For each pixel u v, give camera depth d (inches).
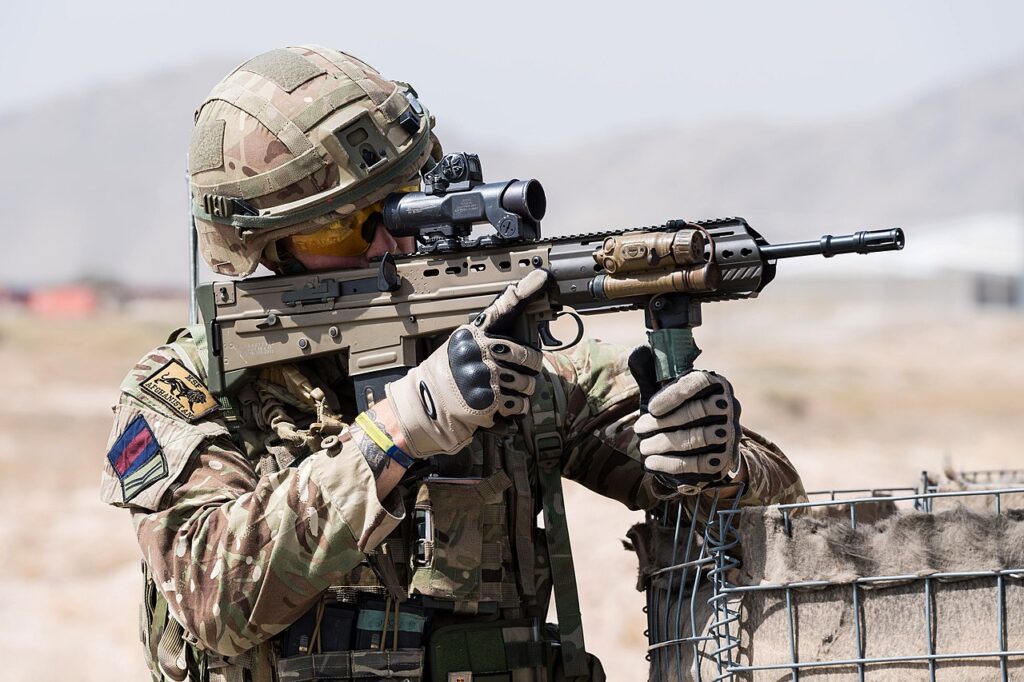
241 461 325.7
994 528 257.8
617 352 360.2
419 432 294.7
